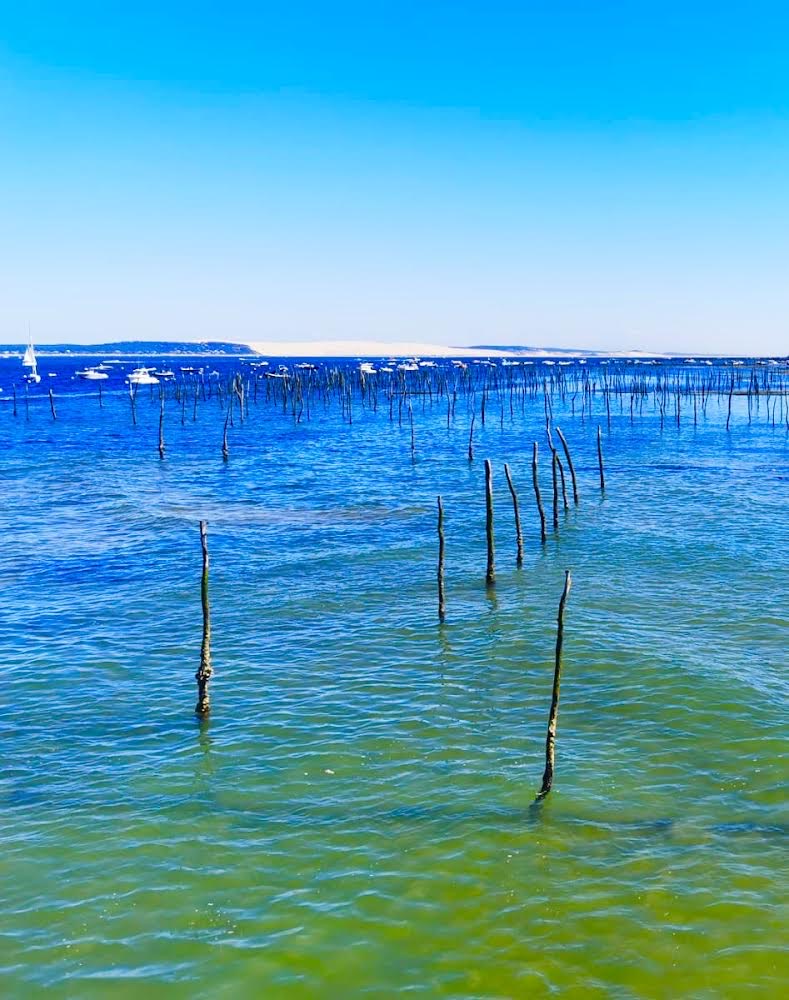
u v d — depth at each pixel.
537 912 14.28
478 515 48.69
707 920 13.96
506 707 22.67
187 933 13.91
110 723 22.06
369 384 160.50
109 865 15.80
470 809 17.59
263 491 58.16
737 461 69.31
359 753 20.22
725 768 19.05
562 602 17.88
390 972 13.01
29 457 75.81
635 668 24.86
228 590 34.12
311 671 25.50
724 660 25.39
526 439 87.00
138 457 76.25
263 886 15.14
